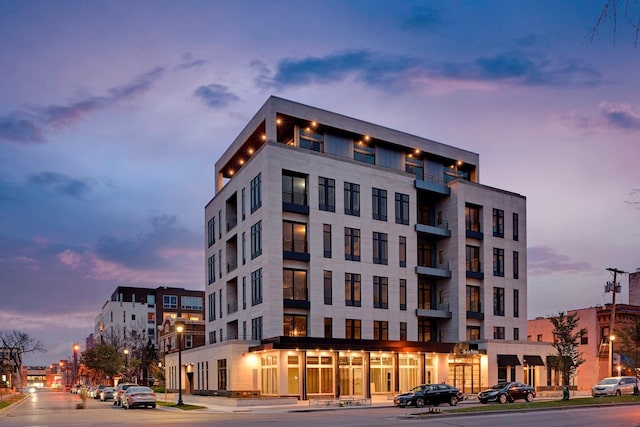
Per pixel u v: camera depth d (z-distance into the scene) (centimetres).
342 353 4919
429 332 6047
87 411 3969
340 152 5712
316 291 5147
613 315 5172
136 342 10781
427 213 6341
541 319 7794
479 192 6297
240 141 6072
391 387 5119
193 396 5334
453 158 6462
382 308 5516
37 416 3422
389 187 5788
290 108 5378
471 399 4644
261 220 5162
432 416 2795
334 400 4428
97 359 9769
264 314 4997
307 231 5247
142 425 2578
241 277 5634
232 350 4906
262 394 4856
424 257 6209
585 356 7000
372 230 5588
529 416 2777
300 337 4697
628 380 4441
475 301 6131
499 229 6425
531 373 5944
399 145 6041
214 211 6712
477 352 5319
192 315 14475
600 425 2333
